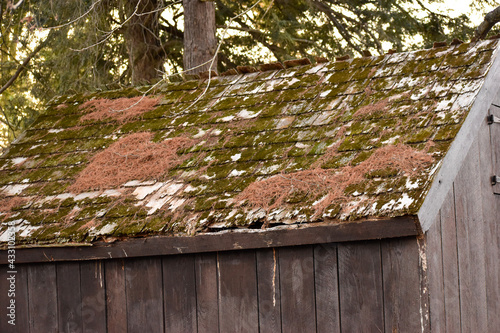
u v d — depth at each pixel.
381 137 5.32
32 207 6.13
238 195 5.27
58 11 13.01
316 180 5.08
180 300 5.48
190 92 7.38
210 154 6.04
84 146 6.93
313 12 14.23
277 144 5.81
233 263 5.30
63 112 7.80
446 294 4.79
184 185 5.69
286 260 5.11
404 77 6.11
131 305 5.65
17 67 14.91
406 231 4.44
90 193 6.06
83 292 5.85
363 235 4.57
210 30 12.80
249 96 6.84
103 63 14.48
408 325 4.61
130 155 6.42
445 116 5.22
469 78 5.62
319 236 4.73
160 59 14.81
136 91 7.81
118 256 5.46
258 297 5.19
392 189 4.62
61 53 13.74
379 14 13.80
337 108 6.05
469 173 5.32
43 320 5.99
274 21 13.54
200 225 5.09
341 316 4.88
